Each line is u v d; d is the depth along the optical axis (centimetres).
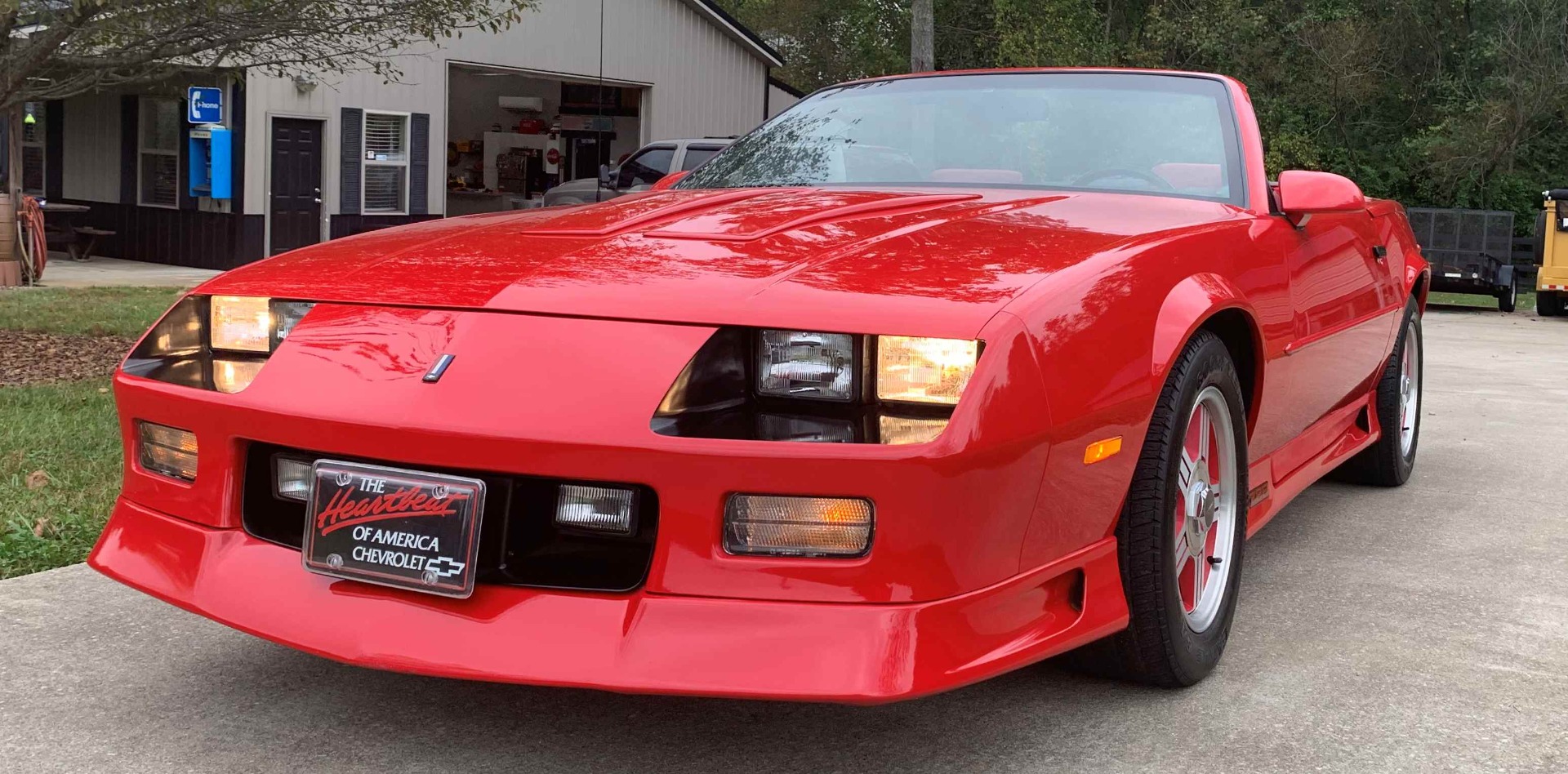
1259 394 278
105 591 300
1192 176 304
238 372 216
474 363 190
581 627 184
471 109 2142
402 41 833
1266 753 220
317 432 196
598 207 272
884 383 182
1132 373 213
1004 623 194
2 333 809
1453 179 2528
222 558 210
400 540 192
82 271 1439
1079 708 239
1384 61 2747
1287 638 283
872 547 178
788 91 2177
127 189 1606
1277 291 284
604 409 181
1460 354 1009
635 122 2044
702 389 185
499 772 208
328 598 198
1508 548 369
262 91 1484
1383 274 392
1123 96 331
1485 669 265
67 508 361
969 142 321
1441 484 462
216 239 1510
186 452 219
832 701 174
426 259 224
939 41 3080
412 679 249
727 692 175
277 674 251
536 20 1753
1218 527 264
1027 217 253
